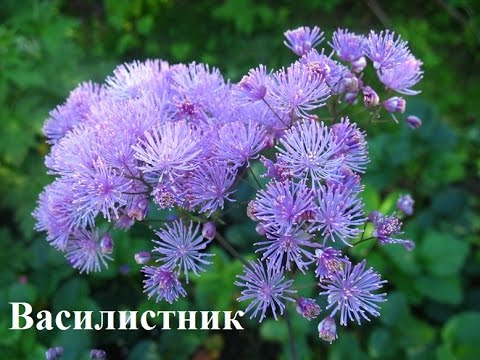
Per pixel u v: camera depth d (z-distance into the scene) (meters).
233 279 0.28
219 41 0.47
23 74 0.36
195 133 0.16
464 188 0.41
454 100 0.45
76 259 0.20
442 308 0.32
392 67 0.18
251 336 0.32
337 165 0.16
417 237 0.33
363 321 0.30
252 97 0.17
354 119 0.24
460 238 0.34
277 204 0.15
